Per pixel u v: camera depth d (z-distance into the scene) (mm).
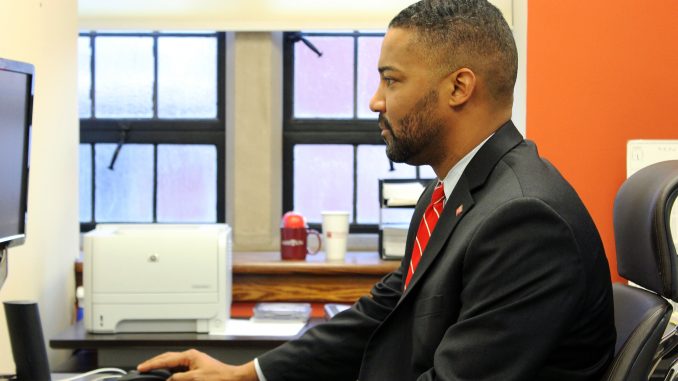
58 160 2883
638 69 2750
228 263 2688
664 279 1367
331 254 3115
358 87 3525
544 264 1253
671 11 2736
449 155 1463
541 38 2766
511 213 1276
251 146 3400
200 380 1788
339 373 1809
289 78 3500
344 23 3309
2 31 2373
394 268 3008
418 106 1433
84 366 2877
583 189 2770
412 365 1403
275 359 1802
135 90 3508
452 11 1423
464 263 1322
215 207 3525
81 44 3486
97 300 2568
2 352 2363
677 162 1484
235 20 3307
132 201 3518
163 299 2574
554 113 2771
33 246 2650
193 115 3514
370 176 3533
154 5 3293
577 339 1328
